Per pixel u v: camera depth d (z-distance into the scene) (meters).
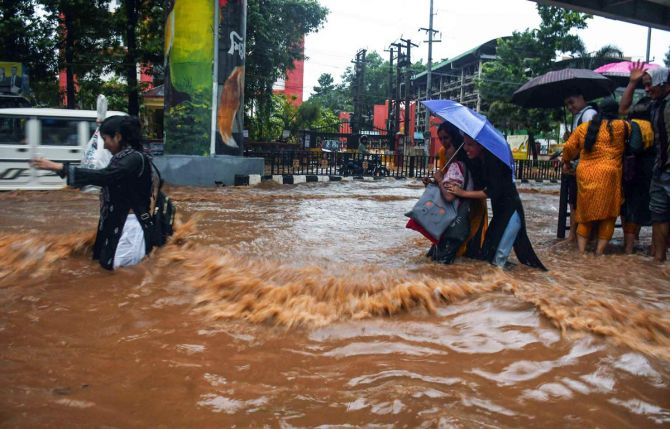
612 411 2.03
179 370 2.38
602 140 5.29
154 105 30.30
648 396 2.18
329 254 4.91
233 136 14.77
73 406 2.01
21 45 20.52
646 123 5.52
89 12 20.08
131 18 20.47
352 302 3.39
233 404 2.05
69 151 11.07
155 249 4.59
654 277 4.42
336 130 52.28
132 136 4.33
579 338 2.80
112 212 4.22
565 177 6.38
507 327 3.01
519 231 4.59
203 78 14.02
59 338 2.76
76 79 23.92
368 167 20.38
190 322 3.05
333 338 2.84
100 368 2.38
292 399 2.09
